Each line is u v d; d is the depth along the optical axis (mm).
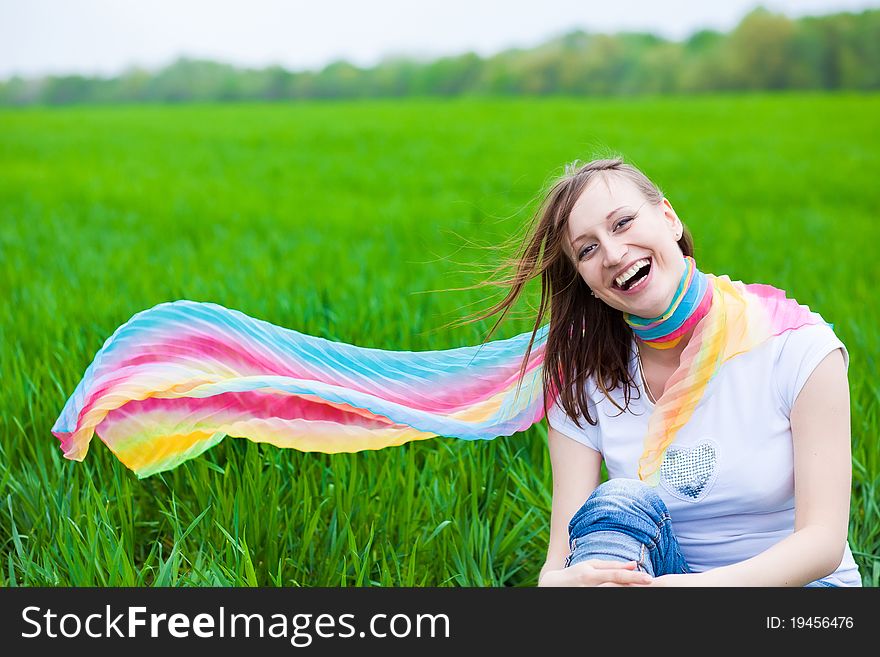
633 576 2449
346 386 3256
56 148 24969
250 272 8242
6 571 3480
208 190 17297
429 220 13242
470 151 23047
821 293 7055
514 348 3283
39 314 6129
